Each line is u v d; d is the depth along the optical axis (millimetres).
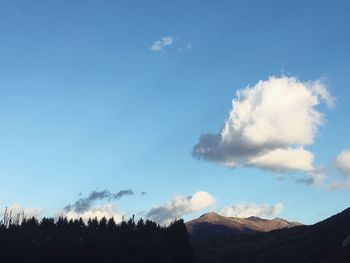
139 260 186250
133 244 192750
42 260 163750
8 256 157875
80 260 171500
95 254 175250
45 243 177125
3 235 171750
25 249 164875
